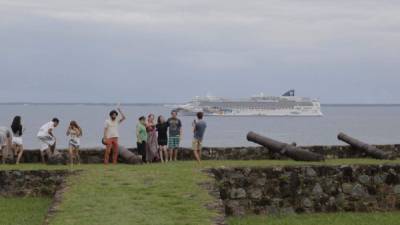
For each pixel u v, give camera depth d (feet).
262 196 74.79
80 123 482.69
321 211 75.92
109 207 58.08
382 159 97.25
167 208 57.93
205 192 64.28
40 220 63.05
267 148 97.71
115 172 73.92
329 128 440.45
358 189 76.95
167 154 96.27
